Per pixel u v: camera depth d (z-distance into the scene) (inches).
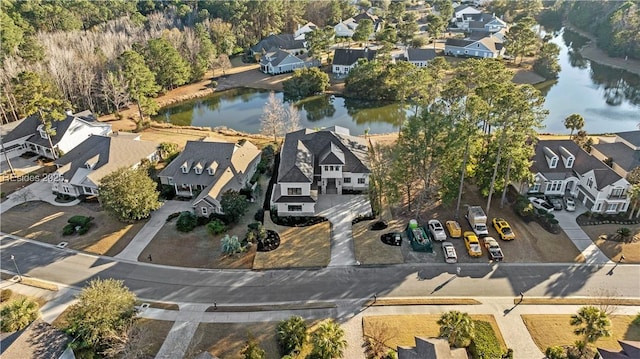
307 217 2103.8
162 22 5526.6
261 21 6048.2
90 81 3597.4
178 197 2314.2
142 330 1425.9
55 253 1900.8
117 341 1366.9
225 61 4793.3
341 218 2092.8
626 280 1668.3
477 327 1437.0
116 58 3971.5
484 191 2130.9
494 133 2245.3
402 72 3602.4
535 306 1552.7
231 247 1839.3
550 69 4360.2
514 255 1815.9
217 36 5374.0
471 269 1744.6
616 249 1830.7
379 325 1480.1
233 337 1448.1
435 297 1603.1
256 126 3506.4
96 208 2241.6
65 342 1334.9
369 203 2212.1
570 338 1416.1
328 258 1823.3
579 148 2310.5
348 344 1411.2
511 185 2349.9
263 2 5876.0
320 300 1604.3
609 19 5418.3
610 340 1391.5
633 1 5689.0
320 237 1956.2
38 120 2918.3
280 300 1609.3
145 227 2064.5
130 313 1418.6
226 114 3809.1
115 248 1923.0
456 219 2068.2
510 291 1625.2
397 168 1962.4
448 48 5265.8
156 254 1878.7
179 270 1781.5
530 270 1729.8
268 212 2151.8
